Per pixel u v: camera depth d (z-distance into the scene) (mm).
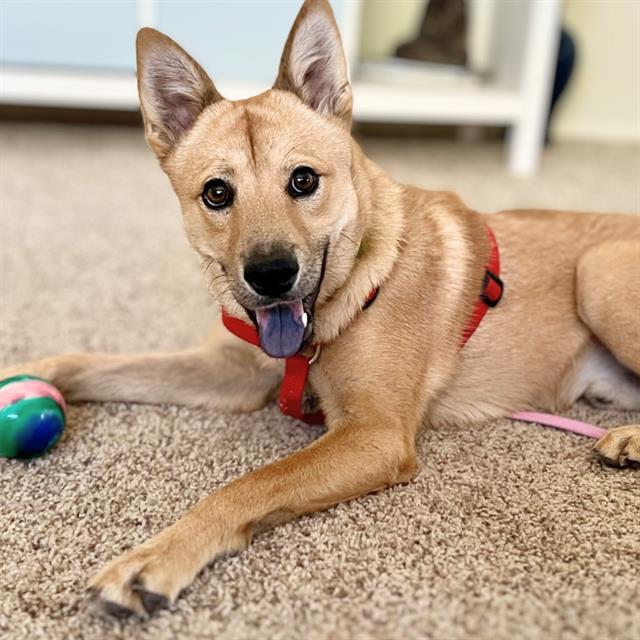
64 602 531
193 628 509
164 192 1463
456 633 497
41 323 918
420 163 1718
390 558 563
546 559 560
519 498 625
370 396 666
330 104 694
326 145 673
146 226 1270
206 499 584
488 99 1646
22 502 621
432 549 571
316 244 649
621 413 773
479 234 754
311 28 684
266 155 651
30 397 653
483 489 638
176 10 1561
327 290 670
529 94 1643
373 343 676
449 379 729
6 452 650
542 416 747
